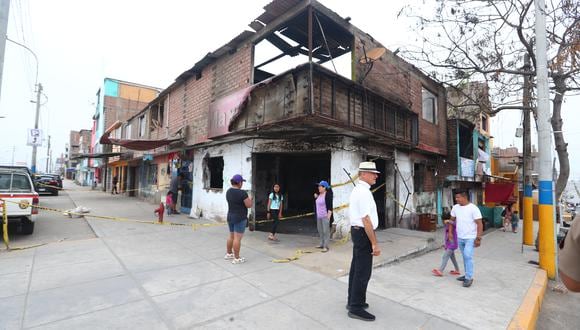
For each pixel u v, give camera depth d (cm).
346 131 747
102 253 600
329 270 517
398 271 556
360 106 771
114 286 427
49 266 513
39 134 2009
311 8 685
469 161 1401
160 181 1541
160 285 436
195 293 410
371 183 378
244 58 905
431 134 1209
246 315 351
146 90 2891
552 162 643
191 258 578
